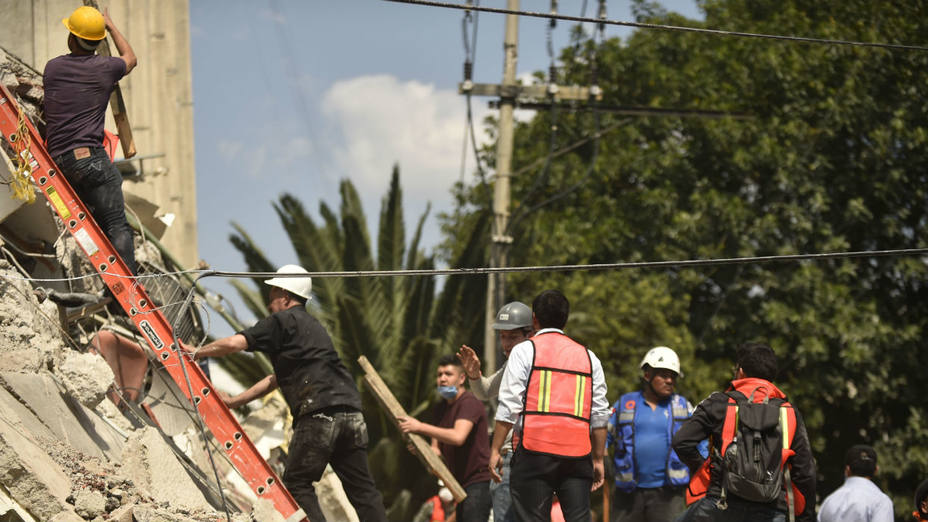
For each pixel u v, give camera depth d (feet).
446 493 26.32
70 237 21.84
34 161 18.17
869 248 77.92
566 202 83.41
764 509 16.37
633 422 24.02
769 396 16.94
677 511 23.50
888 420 77.77
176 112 39.63
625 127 83.51
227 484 24.06
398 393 55.26
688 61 85.30
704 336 76.89
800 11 81.10
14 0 25.09
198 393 18.02
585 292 66.85
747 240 75.97
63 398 16.90
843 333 70.85
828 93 76.33
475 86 52.11
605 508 24.11
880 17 78.18
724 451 16.49
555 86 52.90
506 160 52.47
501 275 51.78
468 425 23.17
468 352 19.92
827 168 76.95
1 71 21.38
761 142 75.61
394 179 60.64
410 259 60.90
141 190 35.81
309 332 19.45
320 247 59.72
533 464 16.75
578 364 17.15
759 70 77.66
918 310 77.51
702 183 79.66
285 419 28.73
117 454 17.58
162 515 14.83
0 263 18.43
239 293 59.57
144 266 25.98
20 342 16.83
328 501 27.40
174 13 40.19
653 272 77.82
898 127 73.10
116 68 19.60
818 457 79.10
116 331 23.09
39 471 13.62
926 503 23.03
